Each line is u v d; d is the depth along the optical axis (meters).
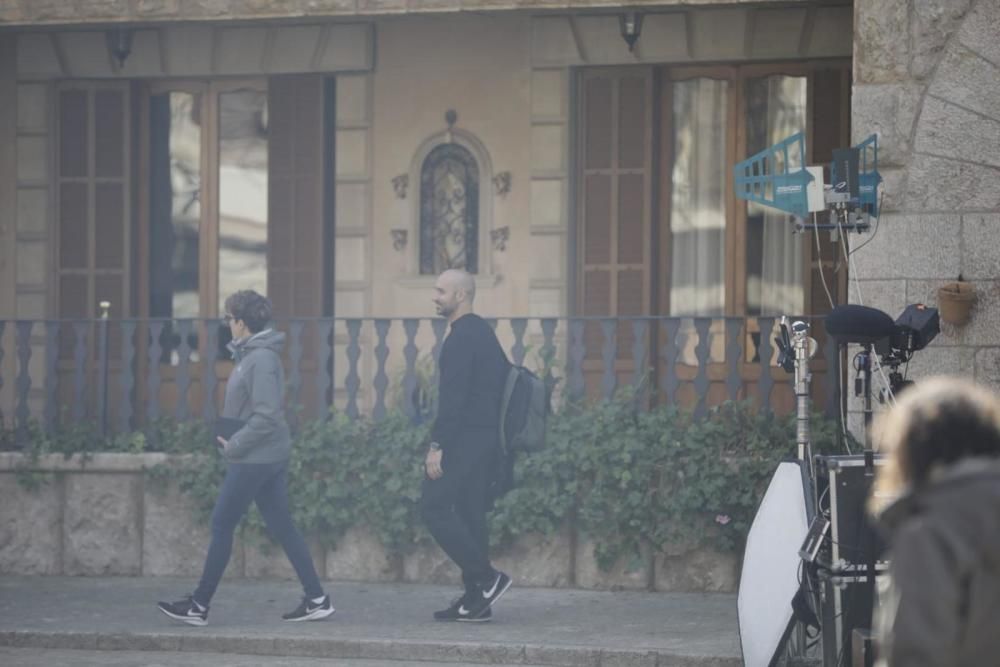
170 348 19.50
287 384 16.45
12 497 16.28
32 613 13.89
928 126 14.19
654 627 13.12
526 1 15.47
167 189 19.55
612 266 18.58
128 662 12.20
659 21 18.20
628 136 18.50
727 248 18.39
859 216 14.17
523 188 18.75
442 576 15.48
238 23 16.50
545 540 15.28
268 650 12.58
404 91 19.05
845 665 9.86
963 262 14.09
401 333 19.02
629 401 15.63
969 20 14.09
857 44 14.38
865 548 9.87
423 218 19.08
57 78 19.45
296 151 19.27
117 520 16.12
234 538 15.80
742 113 18.27
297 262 19.25
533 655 12.12
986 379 13.97
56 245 19.48
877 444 12.77
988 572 4.43
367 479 15.42
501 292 18.81
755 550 10.52
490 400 13.08
